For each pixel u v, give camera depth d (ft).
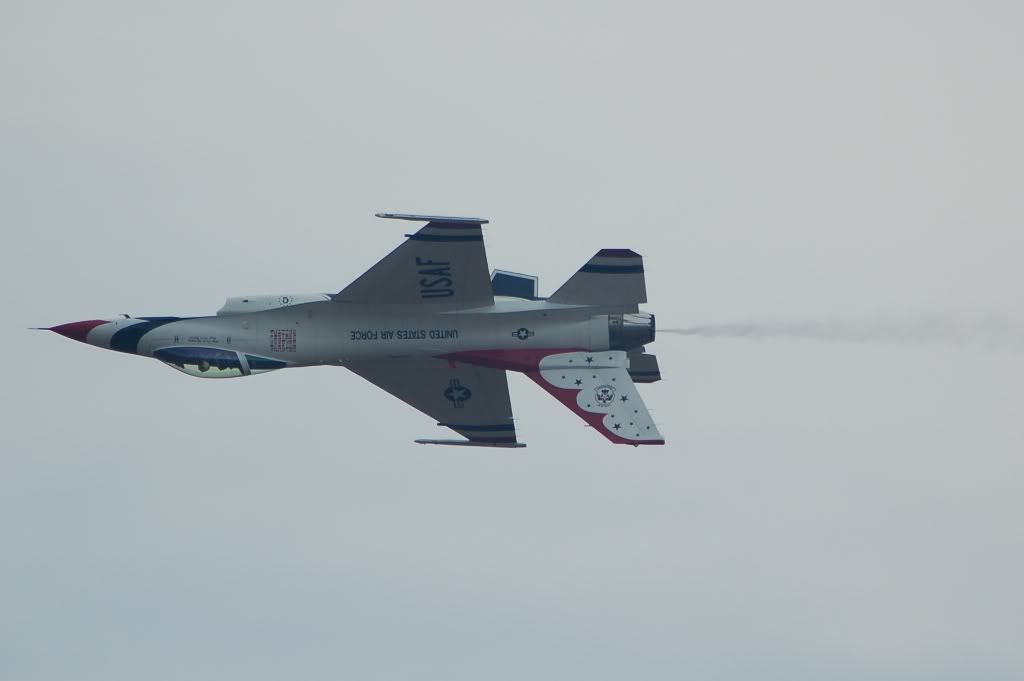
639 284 533.14
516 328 535.60
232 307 543.39
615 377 533.14
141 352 545.03
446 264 531.09
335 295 537.65
